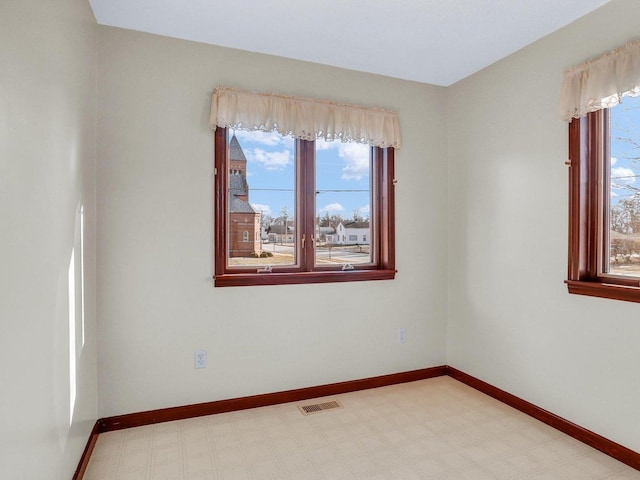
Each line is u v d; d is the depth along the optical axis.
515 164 2.65
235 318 2.62
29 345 1.27
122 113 2.35
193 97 2.50
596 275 2.24
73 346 1.78
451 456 2.08
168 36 2.44
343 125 2.85
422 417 2.53
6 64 1.11
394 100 3.07
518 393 2.64
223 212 2.59
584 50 2.21
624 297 2.01
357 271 2.94
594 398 2.16
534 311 2.52
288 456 2.08
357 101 2.95
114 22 2.29
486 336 2.90
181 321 2.49
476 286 2.98
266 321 2.70
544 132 2.45
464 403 2.73
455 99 3.18
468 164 3.06
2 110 1.08
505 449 2.15
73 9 1.78
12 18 1.15
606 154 2.20
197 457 2.06
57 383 1.54
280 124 2.65
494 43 2.53
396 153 3.08
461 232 3.13
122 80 2.35
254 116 2.59
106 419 2.33
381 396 2.86
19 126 1.20
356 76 2.94
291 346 2.77
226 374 2.60
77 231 1.86
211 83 2.54
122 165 2.35
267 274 2.67
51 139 1.49
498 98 2.78
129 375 2.38
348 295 2.95
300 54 2.68
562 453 2.11
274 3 2.08
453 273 3.21
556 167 2.38
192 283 2.51
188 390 2.51
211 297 2.56
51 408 1.47
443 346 3.26
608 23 2.08
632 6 1.97
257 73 2.65
